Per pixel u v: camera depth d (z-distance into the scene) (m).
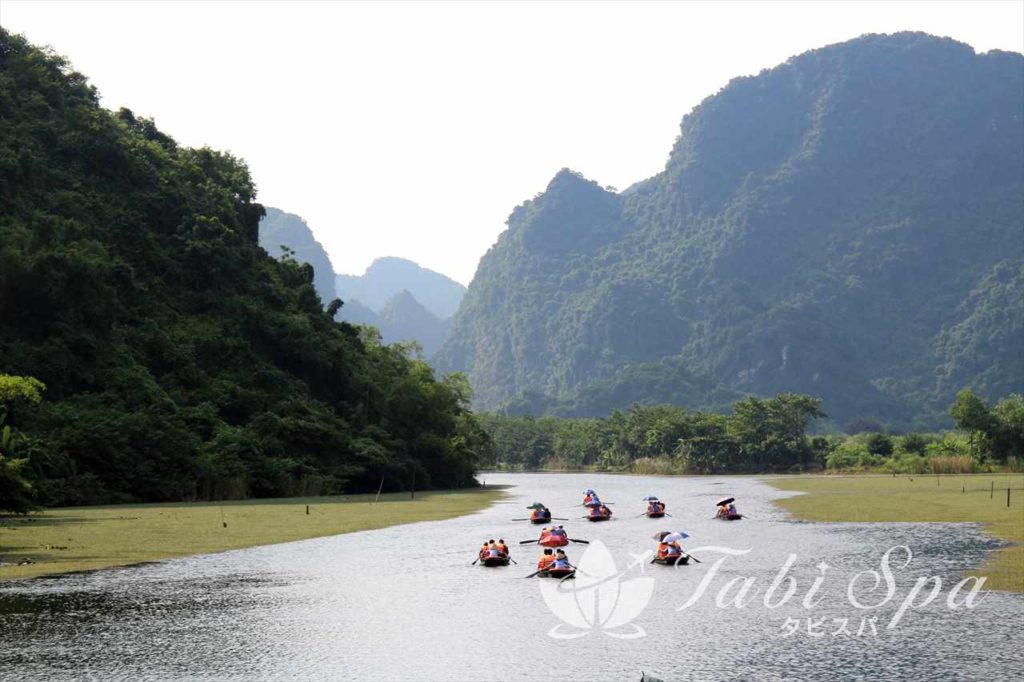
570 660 24.05
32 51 115.06
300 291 117.06
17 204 94.00
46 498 69.25
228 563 39.38
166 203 108.81
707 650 24.89
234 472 82.50
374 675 22.86
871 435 170.00
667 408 196.25
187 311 101.69
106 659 24.12
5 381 53.84
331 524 55.97
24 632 26.94
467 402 134.38
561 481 132.38
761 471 164.12
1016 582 33.47
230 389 93.06
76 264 85.31
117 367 85.44
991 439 137.75
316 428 93.12
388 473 98.31
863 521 54.84
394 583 34.47
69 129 108.31
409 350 134.88
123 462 76.44
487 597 31.91
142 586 33.75
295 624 27.92
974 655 24.08
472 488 110.38
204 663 23.81
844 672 22.72
